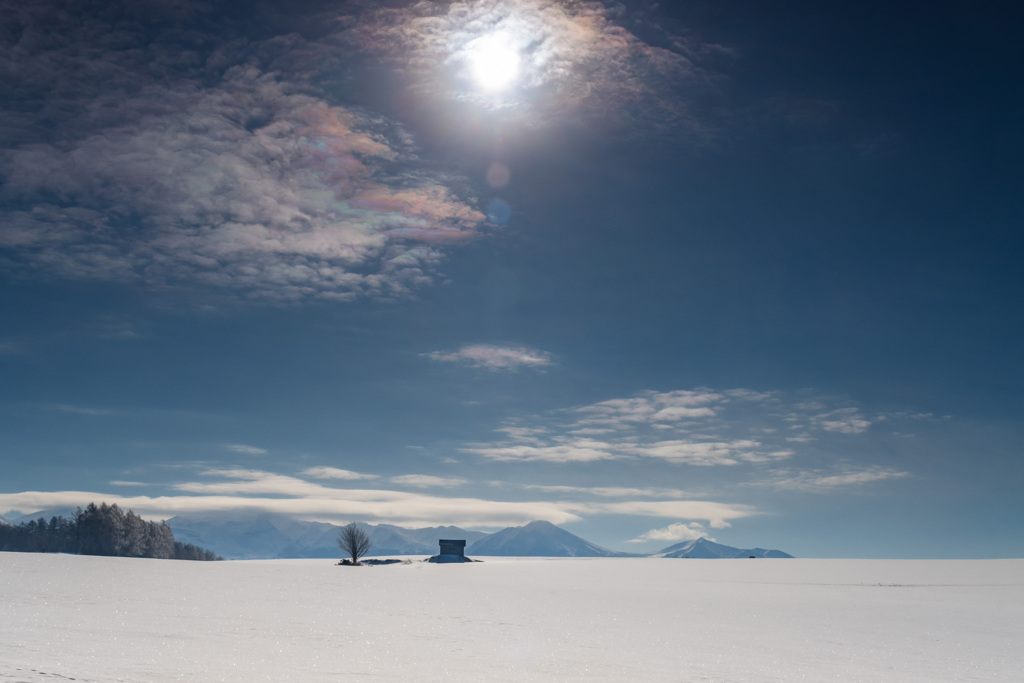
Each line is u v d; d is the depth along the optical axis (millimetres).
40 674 18766
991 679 27172
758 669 27500
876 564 167750
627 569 146750
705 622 46594
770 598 72375
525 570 136875
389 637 32125
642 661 28391
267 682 19703
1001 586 96938
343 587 69312
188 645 25938
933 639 40188
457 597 61594
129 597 44875
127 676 19203
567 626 40969
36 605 37531
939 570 139250
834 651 34094
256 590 58438
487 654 28328
